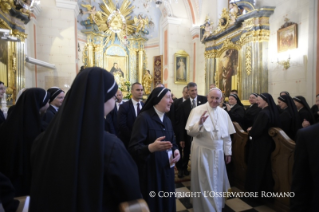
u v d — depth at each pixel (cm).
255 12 623
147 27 1241
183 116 395
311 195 111
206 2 989
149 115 204
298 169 114
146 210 87
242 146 346
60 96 291
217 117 266
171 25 1052
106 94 96
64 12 821
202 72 1014
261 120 281
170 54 1052
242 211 279
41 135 106
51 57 804
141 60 1214
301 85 514
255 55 636
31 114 202
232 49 782
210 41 896
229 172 384
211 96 261
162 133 201
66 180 76
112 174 86
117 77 1173
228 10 809
